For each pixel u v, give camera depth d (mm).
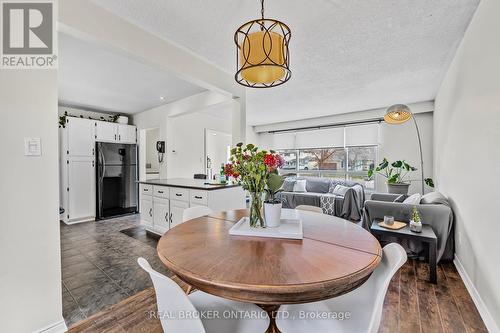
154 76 3295
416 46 2469
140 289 2109
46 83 1516
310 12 1916
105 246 3201
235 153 1490
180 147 5168
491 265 1654
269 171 1464
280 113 5602
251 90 3828
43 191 1504
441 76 3271
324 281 858
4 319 1362
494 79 1619
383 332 1574
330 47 2479
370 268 974
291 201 5602
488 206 1716
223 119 6508
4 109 1361
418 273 2410
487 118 1741
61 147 4551
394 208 2885
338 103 4699
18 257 1411
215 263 1003
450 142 2938
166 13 1931
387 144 5305
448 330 1602
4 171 1361
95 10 1809
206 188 3074
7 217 1372
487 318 1670
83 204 4559
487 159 1741
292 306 1142
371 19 2016
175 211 3459
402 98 4344
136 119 5625
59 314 1559
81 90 3895
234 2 1800
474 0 1808
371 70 3068
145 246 3201
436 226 2631
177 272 962
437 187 4039
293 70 3049
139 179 5492
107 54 2641
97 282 2234
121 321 1675
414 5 1850
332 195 5246
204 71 2754
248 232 1372
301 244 1221
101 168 4770
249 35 1384
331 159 6234
